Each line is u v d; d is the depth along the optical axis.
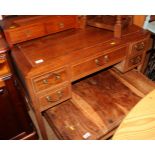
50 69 0.98
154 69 1.86
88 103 1.22
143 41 1.33
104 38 1.23
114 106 1.20
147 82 1.38
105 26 1.28
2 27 1.05
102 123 1.10
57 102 1.18
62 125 1.10
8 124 1.16
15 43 1.11
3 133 1.18
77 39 1.21
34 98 1.04
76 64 1.07
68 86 1.15
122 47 1.22
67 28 1.27
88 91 1.31
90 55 1.09
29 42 1.16
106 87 1.34
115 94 1.28
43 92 1.05
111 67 1.51
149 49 1.89
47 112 1.18
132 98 1.25
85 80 1.40
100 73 1.46
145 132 0.65
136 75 1.45
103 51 1.13
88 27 1.35
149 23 1.50
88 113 1.16
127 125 0.67
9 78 0.97
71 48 1.12
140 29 1.36
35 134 1.34
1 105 1.05
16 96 1.07
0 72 0.93
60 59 1.03
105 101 1.23
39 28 1.13
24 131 1.28
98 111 1.17
